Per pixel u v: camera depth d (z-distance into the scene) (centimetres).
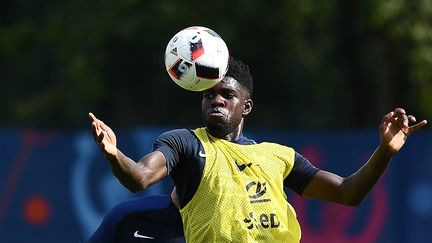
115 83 7075
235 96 1875
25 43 7662
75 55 7062
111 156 1655
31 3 7825
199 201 1808
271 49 7088
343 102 7138
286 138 4059
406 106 6975
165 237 2197
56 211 4047
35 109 7231
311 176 1925
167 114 7125
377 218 4081
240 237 1784
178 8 6831
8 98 7612
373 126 7031
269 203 1833
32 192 4056
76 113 7131
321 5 6788
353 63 6956
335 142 4091
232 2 6875
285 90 7262
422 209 4122
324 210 4053
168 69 1856
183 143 1831
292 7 6731
